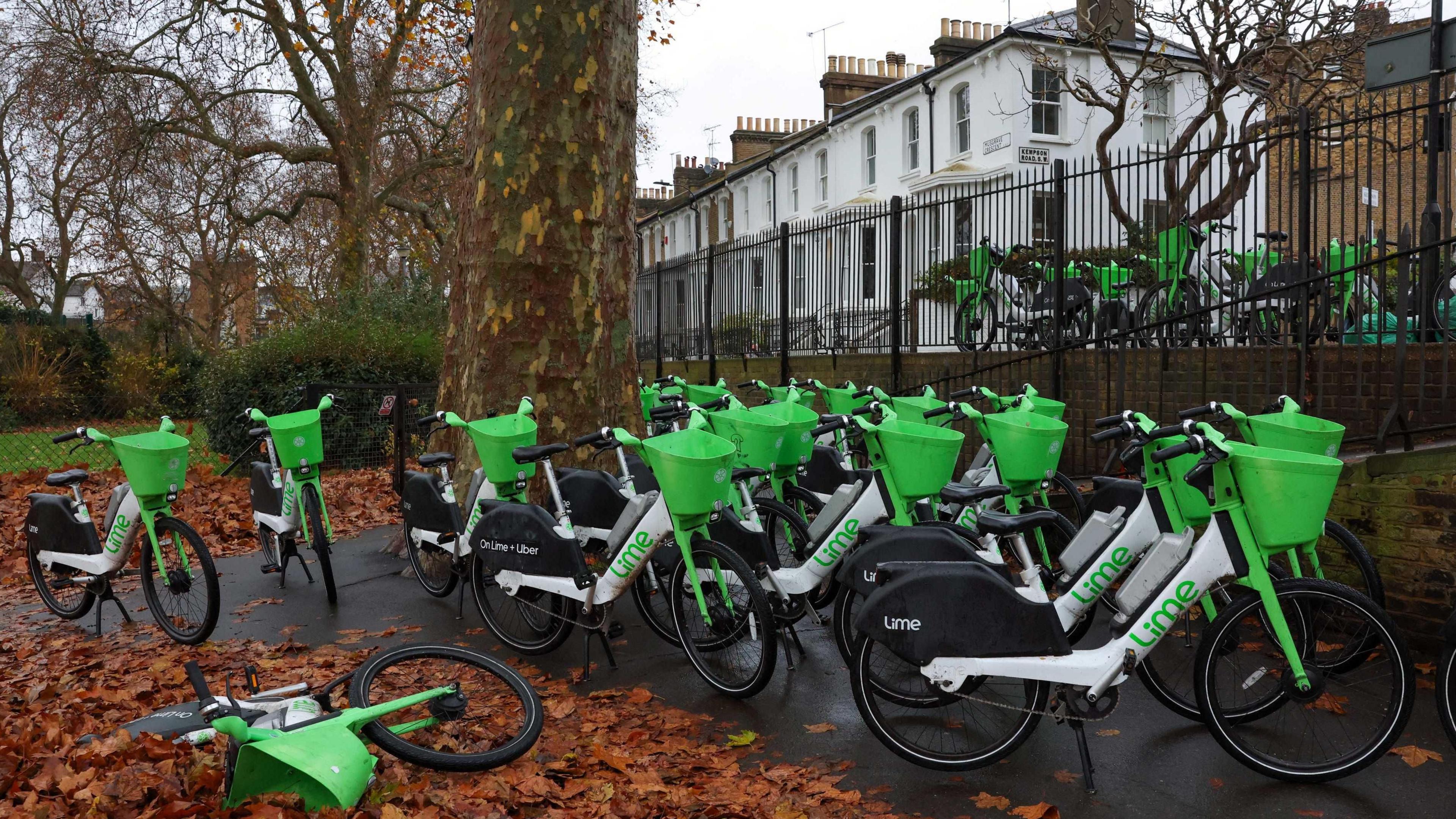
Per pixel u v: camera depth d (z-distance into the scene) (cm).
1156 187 903
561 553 488
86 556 586
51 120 1905
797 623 562
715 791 352
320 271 2917
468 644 547
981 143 1808
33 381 1806
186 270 3064
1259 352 702
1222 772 361
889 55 2517
